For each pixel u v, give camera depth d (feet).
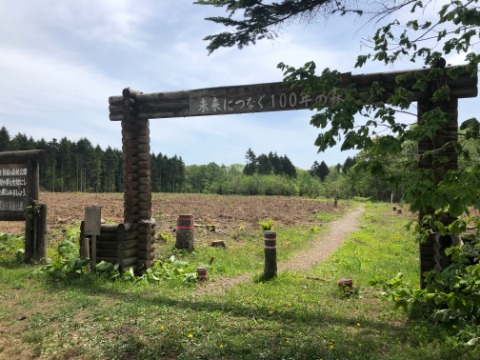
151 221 28.84
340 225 73.61
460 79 18.60
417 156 11.15
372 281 15.80
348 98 10.87
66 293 22.97
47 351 14.78
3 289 23.91
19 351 14.79
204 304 21.42
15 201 32.71
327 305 21.97
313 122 10.95
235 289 25.31
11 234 42.83
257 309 20.35
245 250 42.29
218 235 52.54
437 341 15.38
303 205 129.29
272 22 17.71
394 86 20.77
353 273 31.73
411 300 13.73
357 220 85.97
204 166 327.67
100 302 21.13
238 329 17.04
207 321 18.13
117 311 19.31
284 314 19.61
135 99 28.45
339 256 39.63
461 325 15.51
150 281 27.30
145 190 28.78
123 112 28.55
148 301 21.62
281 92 24.70
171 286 26.12
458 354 14.06
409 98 11.70
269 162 353.31
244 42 18.95
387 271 32.37
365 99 11.92
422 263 19.90
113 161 274.57
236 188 279.08
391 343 15.74
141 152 28.71
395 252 44.37
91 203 98.17
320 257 40.11
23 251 33.53
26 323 17.79
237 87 25.63
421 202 9.58
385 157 11.12
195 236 50.16
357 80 21.31
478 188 8.86
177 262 31.42
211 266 33.63
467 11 9.11
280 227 64.44
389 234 61.00
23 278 26.53
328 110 10.88
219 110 26.20
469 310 11.97
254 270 33.12
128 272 26.94
